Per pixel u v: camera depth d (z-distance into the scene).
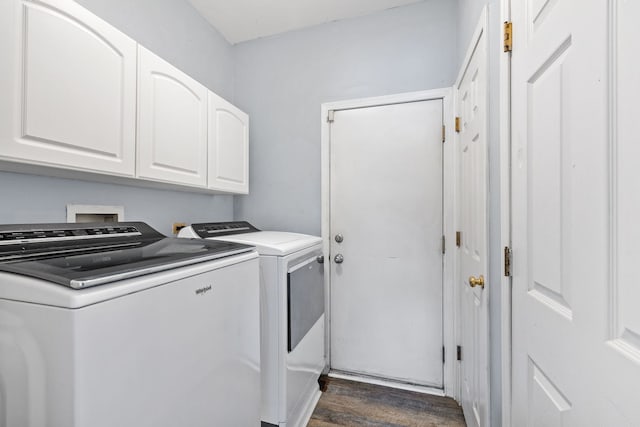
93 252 0.97
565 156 0.61
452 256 1.80
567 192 0.60
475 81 1.29
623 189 0.45
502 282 0.95
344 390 1.86
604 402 0.49
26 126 0.82
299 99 2.15
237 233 1.85
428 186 1.88
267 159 2.23
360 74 2.00
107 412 0.62
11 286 0.63
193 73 1.89
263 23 2.06
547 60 0.68
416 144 1.90
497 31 1.01
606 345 0.49
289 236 1.79
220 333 0.97
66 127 0.92
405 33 1.90
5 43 0.78
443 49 1.82
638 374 0.42
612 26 0.47
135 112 1.17
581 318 0.55
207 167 1.62
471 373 1.42
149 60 1.24
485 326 1.13
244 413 1.11
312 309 1.75
